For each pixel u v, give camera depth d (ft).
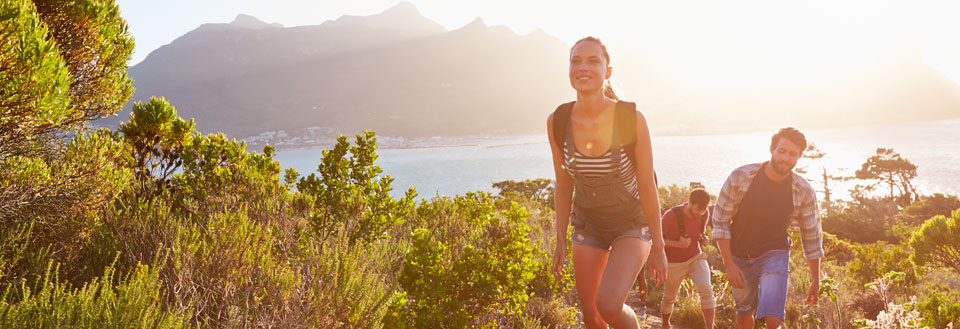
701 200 16.19
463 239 17.10
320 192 17.54
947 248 26.76
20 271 9.44
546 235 26.21
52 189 11.98
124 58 16.17
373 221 17.34
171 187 17.30
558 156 9.22
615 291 8.28
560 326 16.07
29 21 10.03
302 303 10.71
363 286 11.06
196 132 19.10
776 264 12.63
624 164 8.27
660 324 20.07
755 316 13.53
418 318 11.87
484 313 13.37
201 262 10.60
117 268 11.05
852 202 242.37
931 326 15.56
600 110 8.21
